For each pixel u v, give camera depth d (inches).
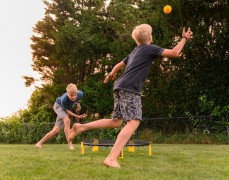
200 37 448.1
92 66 617.0
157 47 151.2
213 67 450.0
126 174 134.8
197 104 455.2
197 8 458.6
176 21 474.6
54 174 133.6
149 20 497.4
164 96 469.4
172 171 149.7
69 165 161.6
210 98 451.5
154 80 476.7
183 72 459.8
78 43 574.2
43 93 657.6
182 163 182.4
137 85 146.9
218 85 451.2
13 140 502.3
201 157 217.6
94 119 530.9
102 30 616.1
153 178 127.6
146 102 476.7
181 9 460.8
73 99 279.3
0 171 141.9
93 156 212.4
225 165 175.8
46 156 208.8
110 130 466.0
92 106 545.0
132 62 151.0
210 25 470.6
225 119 447.5
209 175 140.6
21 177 127.4
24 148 297.3
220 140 424.8
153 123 472.7
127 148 303.9
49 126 494.3
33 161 179.3
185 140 436.1
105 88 530.0
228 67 449.7
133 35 158.9
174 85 462.3
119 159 199.3
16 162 174.2
